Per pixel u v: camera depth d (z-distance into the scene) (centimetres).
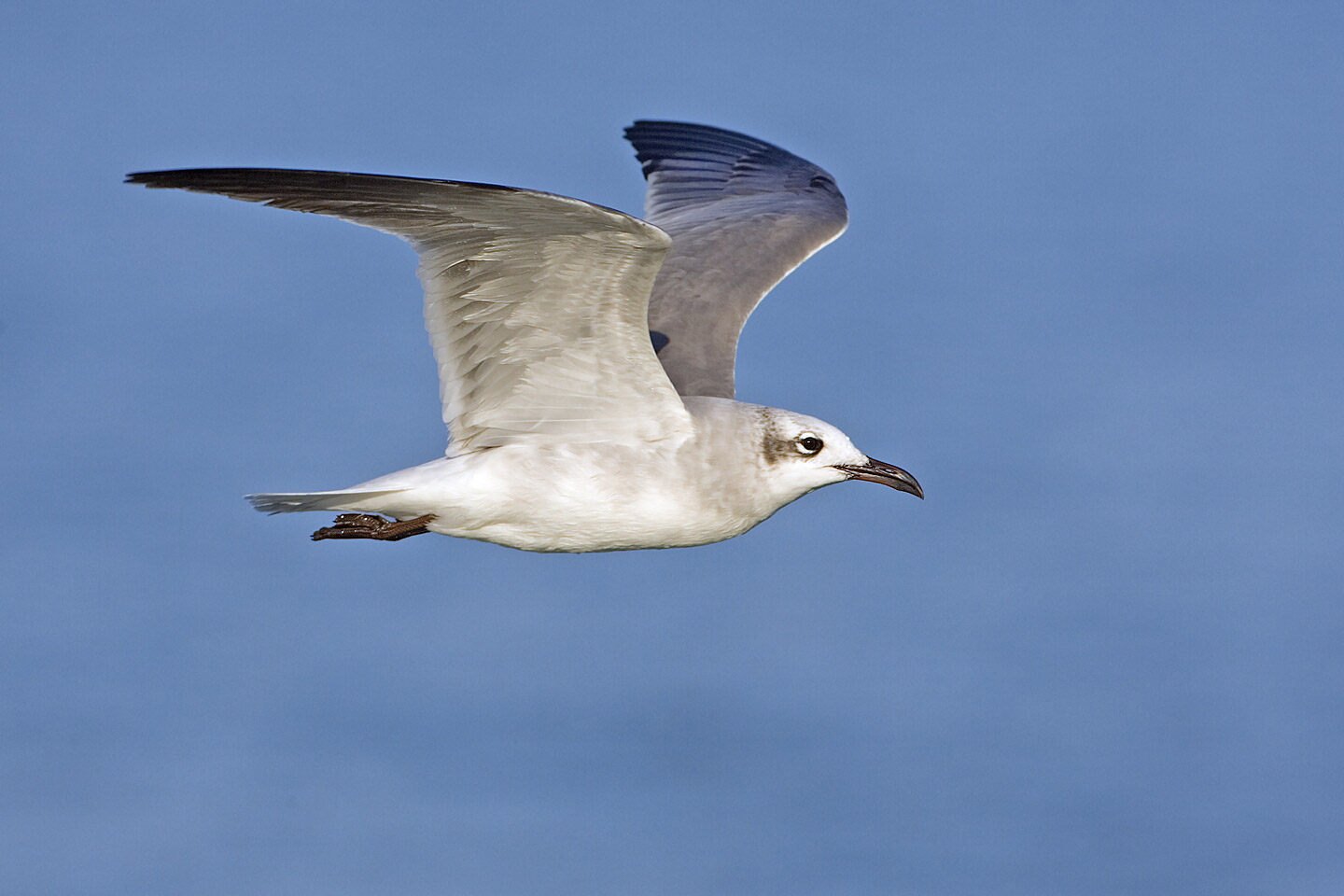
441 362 1181
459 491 1209
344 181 1034
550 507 1221
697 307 1483
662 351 1430
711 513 1254
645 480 1227
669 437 1238
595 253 1081
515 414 1220
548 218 1046
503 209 1040
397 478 1217
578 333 1164
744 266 1539
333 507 1215
